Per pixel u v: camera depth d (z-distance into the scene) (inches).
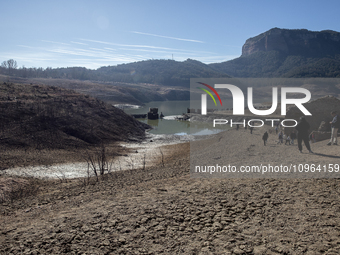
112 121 1289.4
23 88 1403.8
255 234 149.9
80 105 1295.5
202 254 135.1
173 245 146.1
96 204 226.2
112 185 338.6
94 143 973.8
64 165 636.7
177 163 579.2
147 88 7288.4
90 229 169.9
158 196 232.1
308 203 181.8
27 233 172.6
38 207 250.5
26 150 743.1
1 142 758.5
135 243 150.6
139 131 1368.1
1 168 553.6
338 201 178.7
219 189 235.1
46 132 910.4
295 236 142.2
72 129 1003.3
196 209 192.4
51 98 1279.5
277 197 200.1
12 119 920.3
